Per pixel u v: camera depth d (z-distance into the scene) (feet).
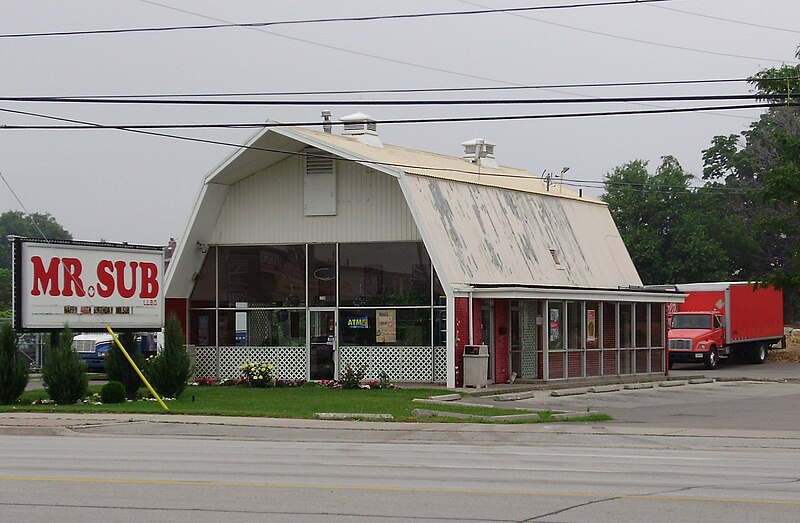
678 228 263.29
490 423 82.38
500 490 44.27
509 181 140.97
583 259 141.49
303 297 122.52
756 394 118.62
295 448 64.80
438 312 116.47
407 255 118.21
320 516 38.04
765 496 43.01
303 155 121.29
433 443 70.18
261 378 117.80
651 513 38.78
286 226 123.24
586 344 129.59
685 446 68.85
